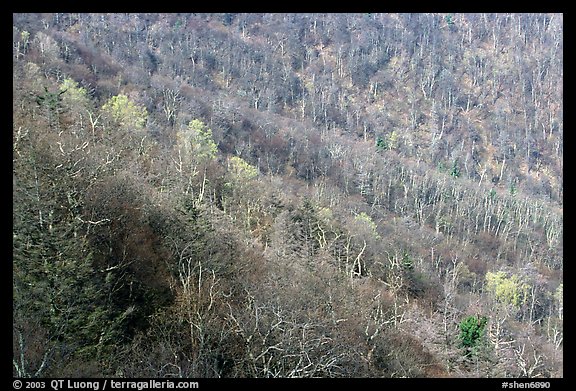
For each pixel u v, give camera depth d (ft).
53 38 339.36
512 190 433.07
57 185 99.19
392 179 390.63
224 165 247.09
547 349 171.83
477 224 360.07
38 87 174.81
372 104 615.98
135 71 392.68
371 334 122.21
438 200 383.45
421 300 193.98
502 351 138.92
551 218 386.93
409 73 651.25
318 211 206.59
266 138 393.91
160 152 197.06
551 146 544.21
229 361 88.38
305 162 379.55
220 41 647.15
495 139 551.59
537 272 295.48
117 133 170.50
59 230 87.20
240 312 97.91
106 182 110.11
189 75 538.06
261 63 633.20
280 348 91.50
